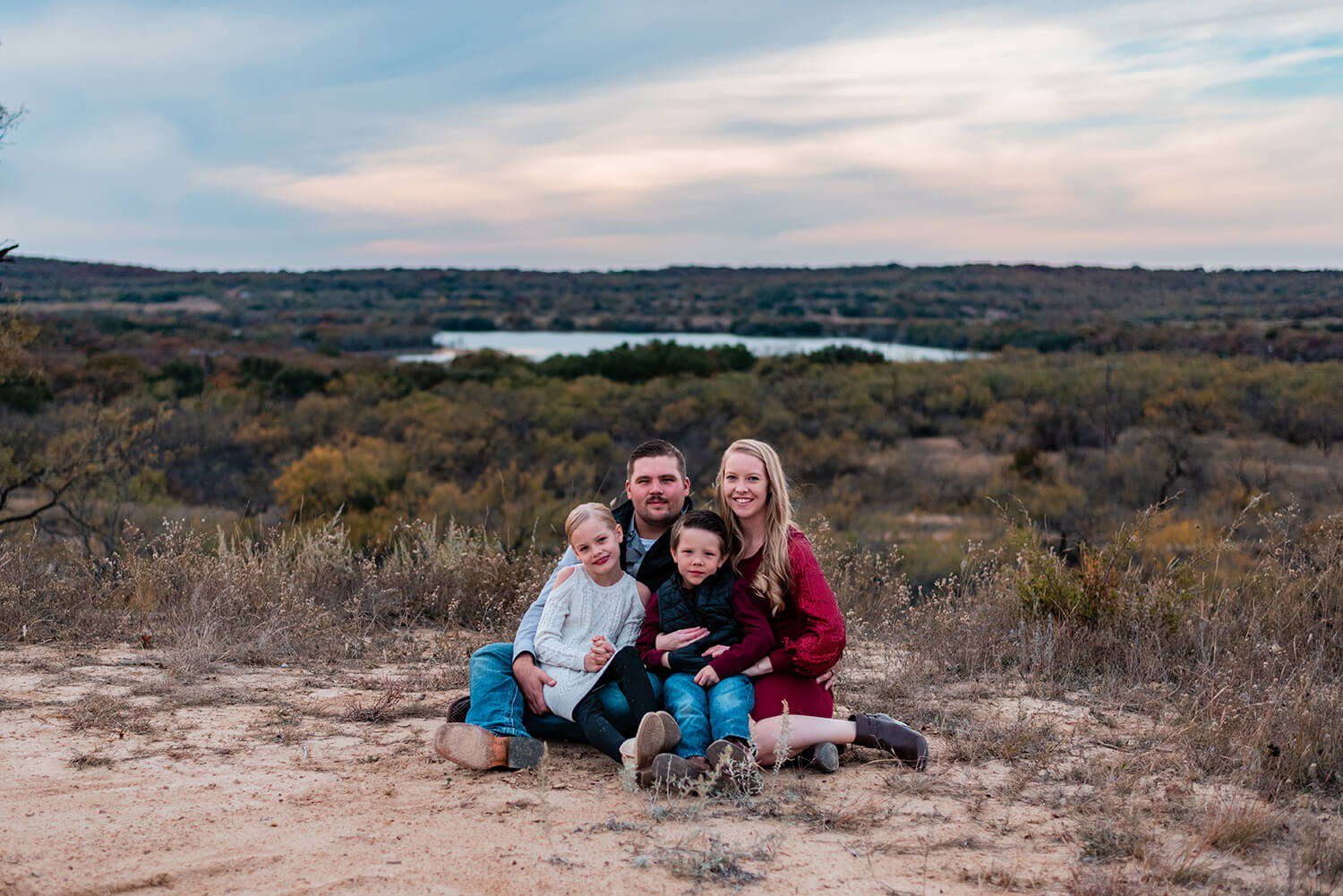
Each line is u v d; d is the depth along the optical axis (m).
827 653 3.69
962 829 3.14
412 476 19.95
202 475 22.00
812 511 19.16
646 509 4.06
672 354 49.62
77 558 7.34
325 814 3.19
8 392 18.11
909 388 37.31
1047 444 30.64
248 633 5.43
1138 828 3.10
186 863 2.79
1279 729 3.91
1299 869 2.82
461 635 5.88
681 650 3.74
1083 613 5.48
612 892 2.65
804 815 3.24
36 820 3.07
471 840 2.99
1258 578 5.80
